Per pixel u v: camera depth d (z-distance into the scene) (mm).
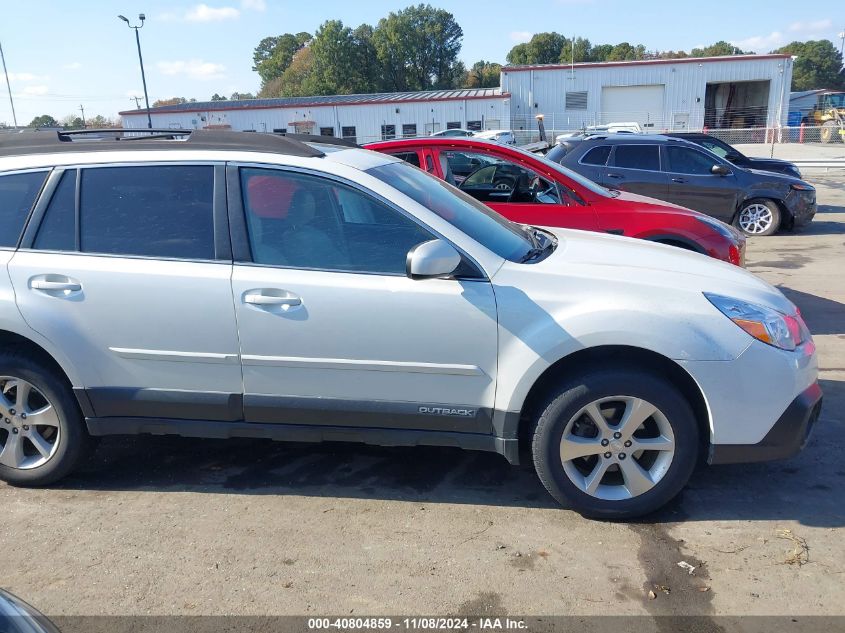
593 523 3375
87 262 3477
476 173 6367
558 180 6164
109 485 3832
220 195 3457
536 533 3301
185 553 3176
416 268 3070
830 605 2766
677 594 2852
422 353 3283
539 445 3316
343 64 70562
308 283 3305
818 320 6754
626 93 42031
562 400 3234
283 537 3295
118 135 4098
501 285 3236
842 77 98938
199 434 3586
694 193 11109
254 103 43781
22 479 3758
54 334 3467
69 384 3645
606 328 3115
